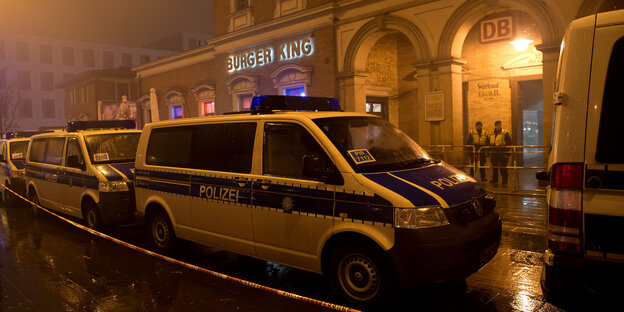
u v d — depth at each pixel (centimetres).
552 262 291
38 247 648
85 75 3161
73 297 447
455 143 1281
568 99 288
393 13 1373
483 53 1451
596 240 277
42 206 871
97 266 548
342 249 396
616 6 956
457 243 362
